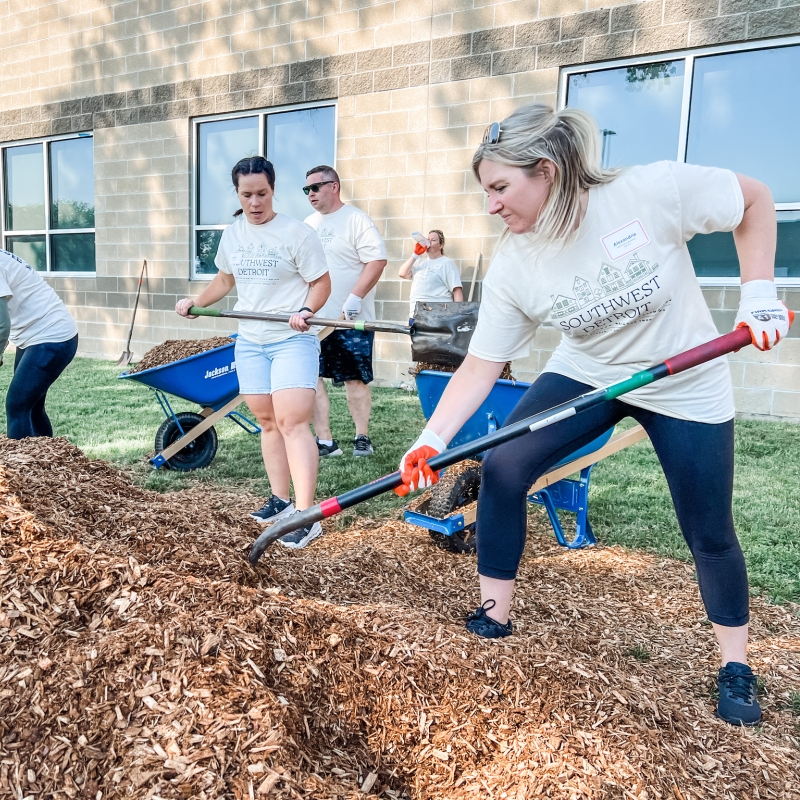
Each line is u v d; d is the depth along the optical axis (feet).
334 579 9.37
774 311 6.61
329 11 29.19
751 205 6.70
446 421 7.73
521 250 7.22
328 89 29.63
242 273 12.47
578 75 25.29
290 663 6.43
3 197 41.50
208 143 33.99
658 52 23.56
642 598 10.36
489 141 6.54
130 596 6.68
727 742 6.87
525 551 12.03
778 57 22.18
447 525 10.81
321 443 17.78
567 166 6.44
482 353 7.84
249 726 5.50
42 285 14.60
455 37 26.66
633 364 7.38
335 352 17.38
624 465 16.79
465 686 6.77
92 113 36.83
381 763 6.14
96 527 8.18
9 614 6.31
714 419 7.09
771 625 9.60
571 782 5.78
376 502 14.34
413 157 28.02
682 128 23.72
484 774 6.03
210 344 17.17
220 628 6.36
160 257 35.65
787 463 16.94
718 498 7.19
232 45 31.99
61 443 10.75
